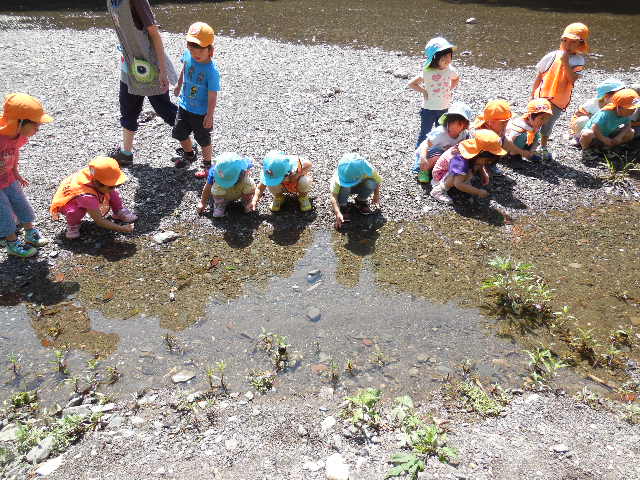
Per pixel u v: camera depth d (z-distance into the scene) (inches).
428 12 542.6
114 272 187.2
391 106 311.1
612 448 123.8
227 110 305.6
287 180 207.6
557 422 132.4
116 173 192.5
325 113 301.3
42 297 176.6
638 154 255.3
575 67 239.3
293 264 192.4
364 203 215.8
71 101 318.0
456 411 137.4
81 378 148.6
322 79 353.1
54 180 235.1
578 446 124.4
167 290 179.9
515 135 242.4
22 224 193.2
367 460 122.4
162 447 127.6
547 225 209.9
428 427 130.1
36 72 366.3
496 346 157.8
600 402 138.7
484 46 428.1
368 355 155.6
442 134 224.2
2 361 154.3
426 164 230.1
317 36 462.0
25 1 602.9
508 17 516.1
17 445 128.0
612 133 253.8
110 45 430.3
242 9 560.7
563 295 175.5
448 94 237.1
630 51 408.2
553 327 162.4
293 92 331.3
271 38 456.8
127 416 137.3
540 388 143.8
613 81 245.8
